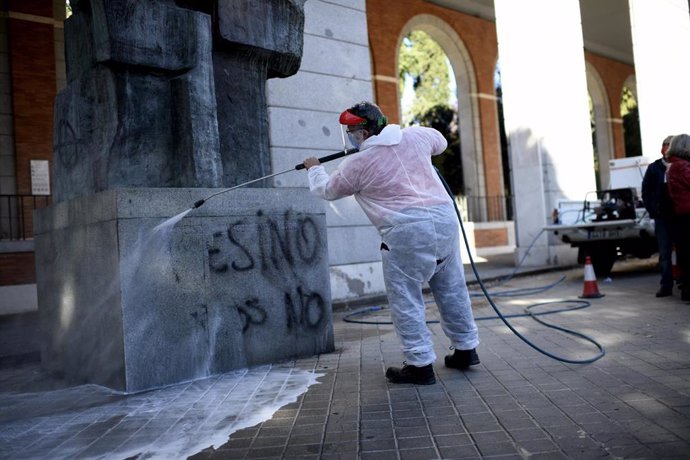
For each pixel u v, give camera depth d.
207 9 4.90
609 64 27.00
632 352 4.38
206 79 4.61
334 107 8.87
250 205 4.72
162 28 4.43
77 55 4.73
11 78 12.10
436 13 19.77
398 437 2.89
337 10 9.07
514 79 13.23
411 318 3.81
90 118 4.55
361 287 8.98
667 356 4.18
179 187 4.52
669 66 14.04
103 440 3.09
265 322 4.74
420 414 3.23
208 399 3.78
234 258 4.59
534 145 13.02
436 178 3.88
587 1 19.80
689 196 6.42
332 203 8.78
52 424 3.42
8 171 12.02
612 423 2.88
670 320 5.66
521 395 3.46
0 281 10.77
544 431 2.84
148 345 4.10
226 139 4.99
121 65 4.32
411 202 3.70
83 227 4.41
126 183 4.36
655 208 7.13
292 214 4.96
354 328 6.54
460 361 4.17
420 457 2.62
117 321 4.05
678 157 6.52
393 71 18.34
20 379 4.83
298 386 4.00
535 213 13.04
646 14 14.34
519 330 5.60
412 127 3.99
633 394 3.33
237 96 5.10
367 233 9.16
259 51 5.16
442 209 3.77
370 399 3.59
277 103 8.22
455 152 28.30
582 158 13.38
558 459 2.49
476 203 20.39
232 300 4.57
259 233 4.75
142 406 3.68
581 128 13.37
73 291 4.58
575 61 13.30
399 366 4.40
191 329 4.32
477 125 20.69
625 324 5.59
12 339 7.28
